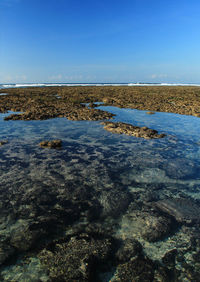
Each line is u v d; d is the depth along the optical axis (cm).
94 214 680
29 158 1145
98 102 3816
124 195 794
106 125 1972
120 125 1919
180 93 5459
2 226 612
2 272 464
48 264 479
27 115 2344
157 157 1200
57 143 1365
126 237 578
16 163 1072
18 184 857
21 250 525
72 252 507
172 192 829
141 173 989
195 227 630
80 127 1923
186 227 629
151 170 1023
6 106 2998
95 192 812
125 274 466
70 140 1512
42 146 1351
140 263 495
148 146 1405
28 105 3083
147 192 823
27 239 561
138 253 525
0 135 1600
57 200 753
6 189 816
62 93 5175
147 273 470
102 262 494
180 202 758
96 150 1305
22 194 785
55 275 451
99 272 470
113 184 879
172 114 2739
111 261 499
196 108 3080
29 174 950
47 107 2927
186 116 2605
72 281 438
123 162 1117
